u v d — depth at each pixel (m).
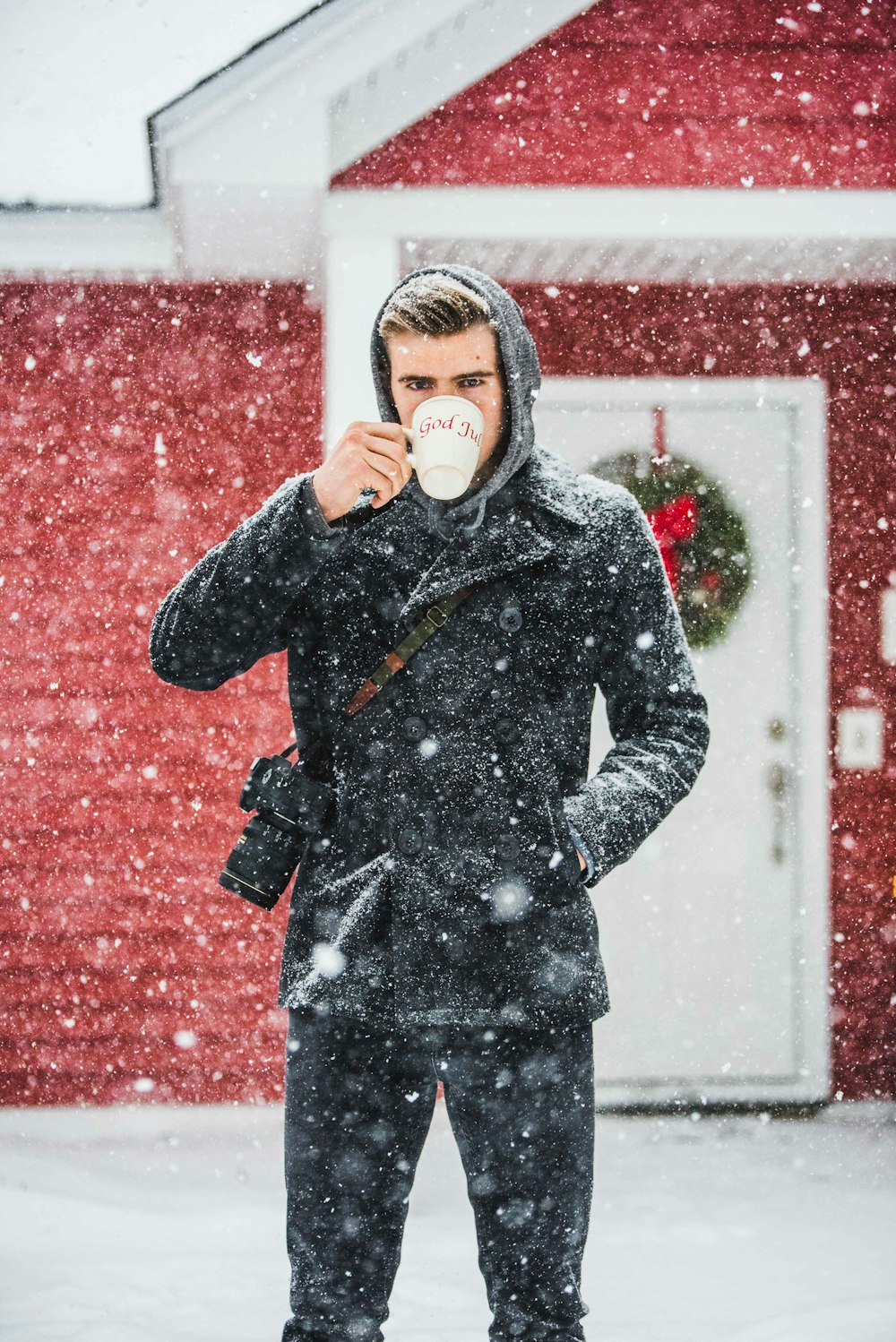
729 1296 3.16
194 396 5.27
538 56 4.55
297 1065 2.04
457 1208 3.86
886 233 4.64
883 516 5.38
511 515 2.06
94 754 5.26
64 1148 4.61
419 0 4.20
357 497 2.02
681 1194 4.02
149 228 4.77
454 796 1.99
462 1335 2.90
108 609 5.28
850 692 5.36
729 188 4.60
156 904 5.23
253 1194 4.03
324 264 4.96
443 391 2.05
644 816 2.04
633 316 5.34
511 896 1.95
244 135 4.20
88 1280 3.24
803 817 5.29
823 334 5.38
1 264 4.88
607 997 2.03
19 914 5.23
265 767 2.08
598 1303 3.12
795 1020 5.29
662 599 2.16
